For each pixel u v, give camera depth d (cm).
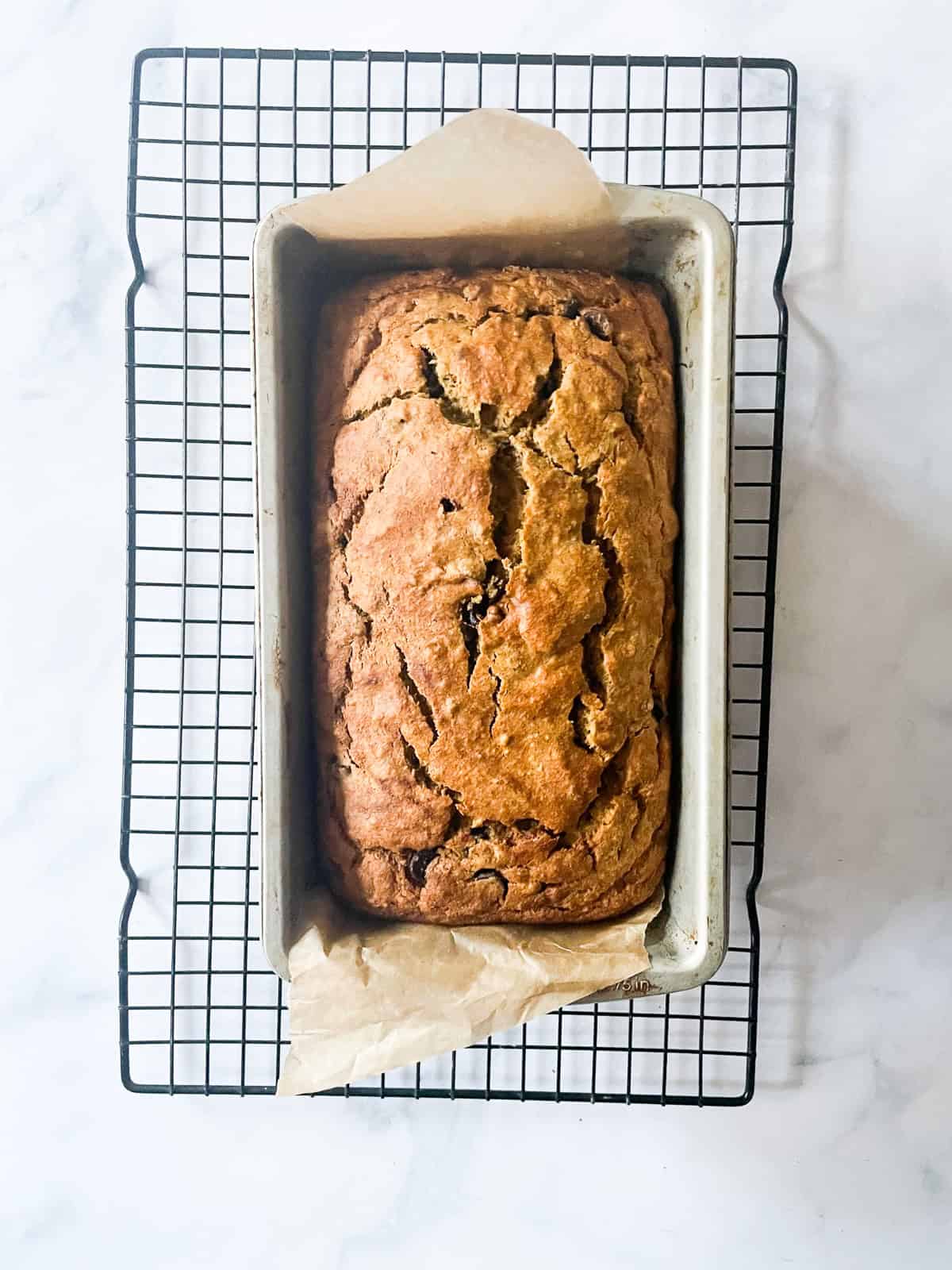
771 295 45
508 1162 47
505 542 36
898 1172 46
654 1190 47
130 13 46
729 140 45
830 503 46
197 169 46
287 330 36
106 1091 47
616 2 45
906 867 46
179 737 44
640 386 37
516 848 37
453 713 36
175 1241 47
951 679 46
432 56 43
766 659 44
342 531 37
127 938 45
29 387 46
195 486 46
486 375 36
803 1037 47
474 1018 36
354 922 39
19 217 46
